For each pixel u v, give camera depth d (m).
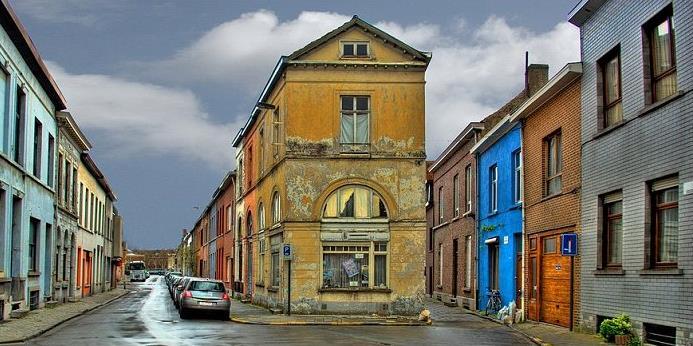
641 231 16.47
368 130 27.83
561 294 21.73
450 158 38.03
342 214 27.59
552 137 23.09
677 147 14.96
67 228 37.31
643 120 16.53
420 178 27.66
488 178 30.28
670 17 15.81
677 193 15.30
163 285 82.62
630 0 17.30
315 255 27.22
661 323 15.39
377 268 27.55
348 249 27.52
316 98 27.62
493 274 29.67
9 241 24.72
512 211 26.50
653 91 16.47
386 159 27.62
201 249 82.38
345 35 27.73
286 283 27.62
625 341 16.50
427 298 42.41
